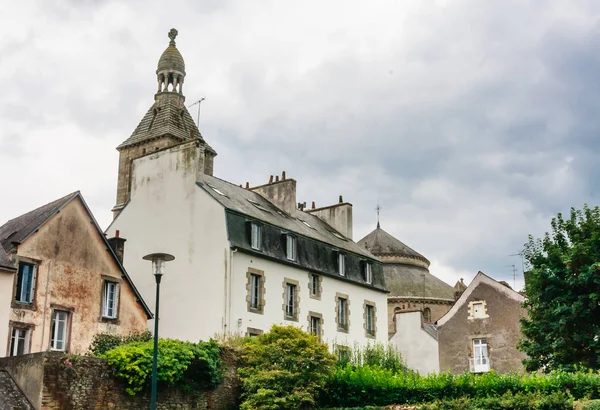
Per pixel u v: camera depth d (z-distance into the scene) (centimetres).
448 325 4025
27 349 2472
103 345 2631
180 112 5872
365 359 3288
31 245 2545
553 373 2462
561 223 3055
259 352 2481
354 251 4022
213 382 2342
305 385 2453
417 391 2467
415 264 5862
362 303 3962
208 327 3138
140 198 3581
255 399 2353
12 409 1816
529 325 2952
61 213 2681
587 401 2084
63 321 2634
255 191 4091
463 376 2484
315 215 4475
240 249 3191
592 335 2773
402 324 4338
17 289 2486
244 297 3189
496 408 2209
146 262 3438
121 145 5769
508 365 3769
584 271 2828
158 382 2169
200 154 3453
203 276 3222
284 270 3456
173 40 6141
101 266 2811
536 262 2981
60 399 1917
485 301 3944
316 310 3603
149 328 3331
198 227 3306
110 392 2048
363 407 2442
